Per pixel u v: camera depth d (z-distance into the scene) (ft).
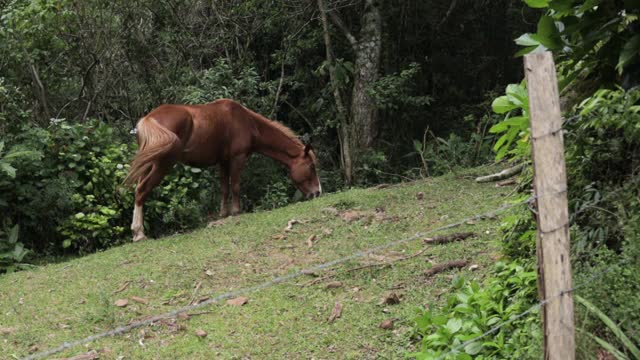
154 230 28.96
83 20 39.37
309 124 44.93
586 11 11.05
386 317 15.76
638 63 11.66
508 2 49.11
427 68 48.49
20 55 35.27
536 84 7.91
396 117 46.06
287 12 43.34
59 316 17.01
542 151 7.93
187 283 18.78
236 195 28.07
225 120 27.12
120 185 26.66
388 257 19.22
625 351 9.55
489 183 26.84
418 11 48.03
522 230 14.07
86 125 29.58
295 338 15.24
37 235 26.78
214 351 14.88
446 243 19.70
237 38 43.83
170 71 42.86
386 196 25.99
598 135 11.41
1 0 37.17
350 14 45.73
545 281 8.03
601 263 10.36
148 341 15.51
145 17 42.60
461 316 13.83
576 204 11.32
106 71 41.45
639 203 10.67
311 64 45.21
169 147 23.71
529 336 11.24
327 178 40.42
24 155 25.75
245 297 17.40
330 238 21.68
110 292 18.35
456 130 47.32
